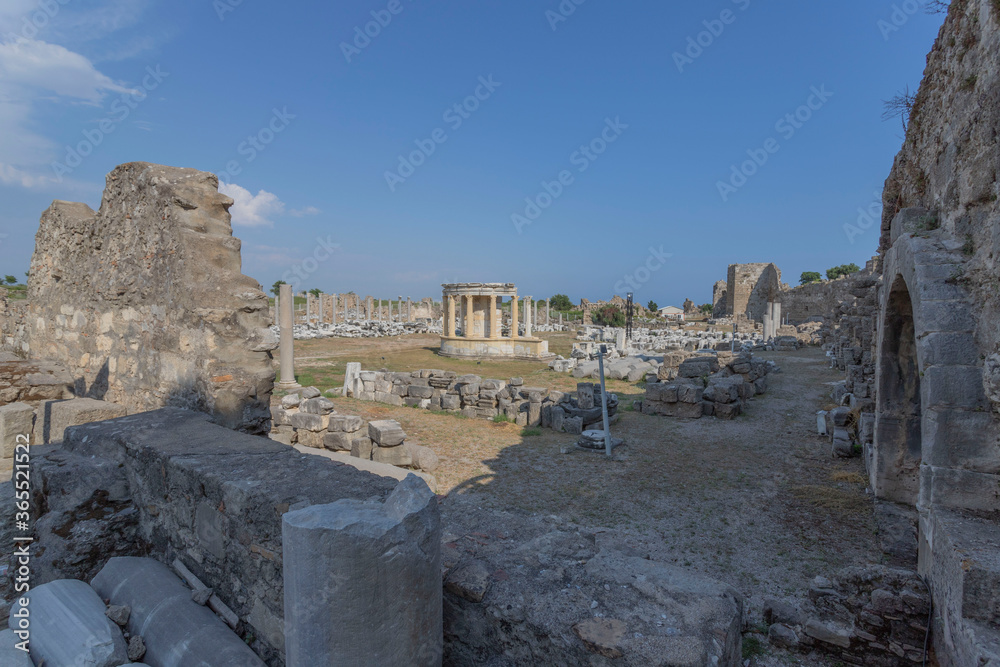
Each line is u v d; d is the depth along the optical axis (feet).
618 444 36.70
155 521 12.25
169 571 11.34
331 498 9.21
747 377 53.83
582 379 69.67
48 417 18.40
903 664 12.81
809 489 27.14
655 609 8.21
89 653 8.91
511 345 94.27
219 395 15.61
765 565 19.56
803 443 36.55
